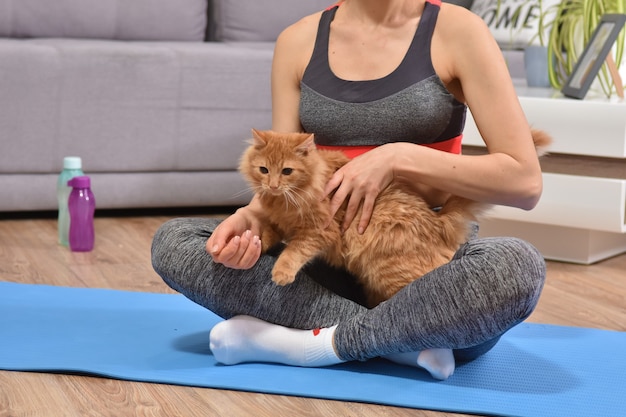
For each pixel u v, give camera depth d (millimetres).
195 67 3549
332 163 1807
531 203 1804
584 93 2979
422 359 1771
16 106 3338
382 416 1632
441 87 1831
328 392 1722
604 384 1813
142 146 3523
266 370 1844
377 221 1763
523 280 1644
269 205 1781
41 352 1927
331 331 1833
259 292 1835
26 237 3188
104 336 2070
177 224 1907
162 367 1854
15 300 2355
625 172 2900
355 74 1882
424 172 1738
